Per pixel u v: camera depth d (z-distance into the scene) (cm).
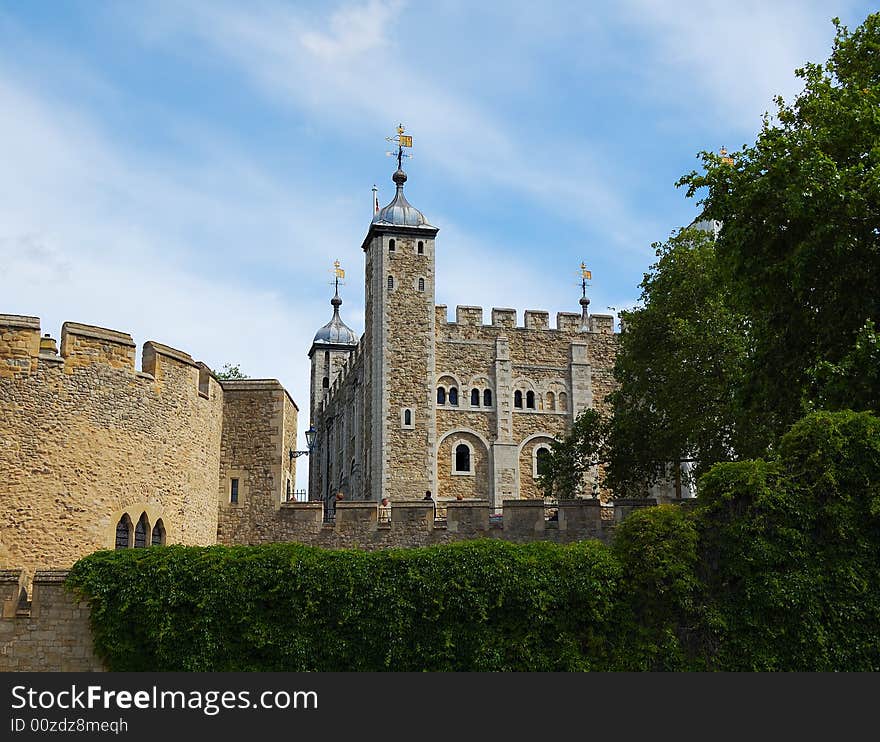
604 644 2056
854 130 2402
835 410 2266
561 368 5819
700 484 2189
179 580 2111
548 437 5703
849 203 2277
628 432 3641
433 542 2967
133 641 2094
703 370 3372
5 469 2389
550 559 2111
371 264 5847
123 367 2602
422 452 5494
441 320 5744
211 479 2994
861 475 2045
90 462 2494
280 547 2158
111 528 2514
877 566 2009
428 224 5781
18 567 2362
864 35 2698
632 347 3666
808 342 2484
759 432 3058
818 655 1978
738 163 2544
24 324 2461
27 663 2089
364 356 5900
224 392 3148
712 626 2020
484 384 5716
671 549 2072
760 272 2458
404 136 5938
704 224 4841
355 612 2077
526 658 2044
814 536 2038
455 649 2061
